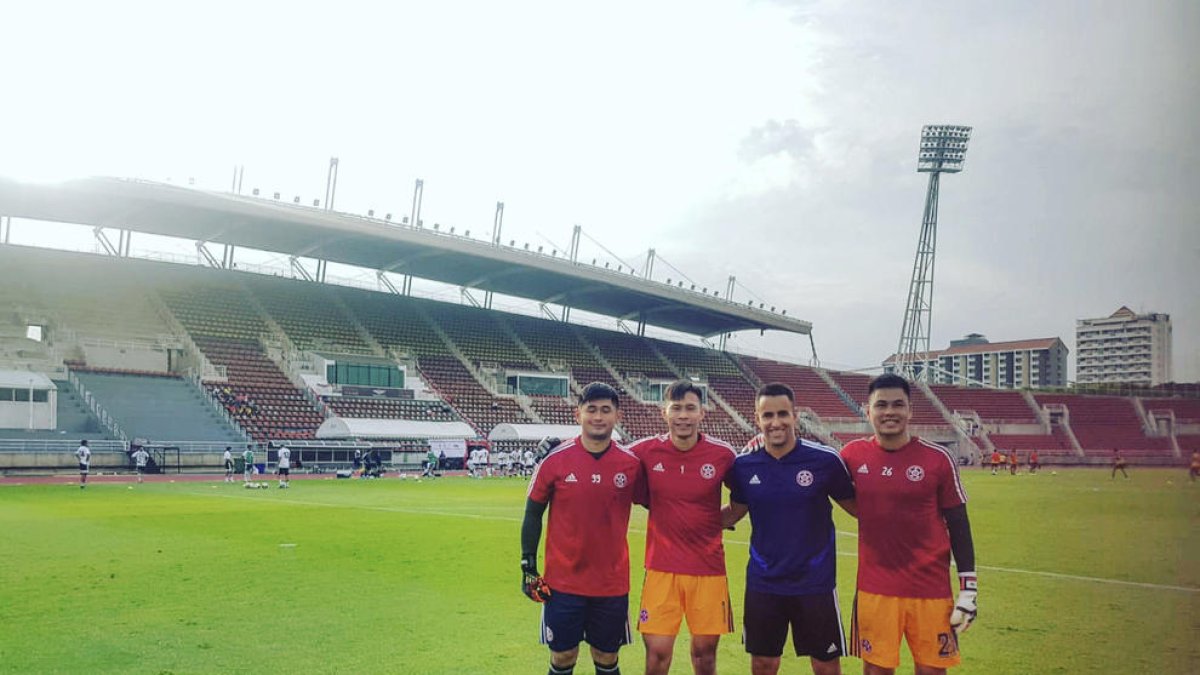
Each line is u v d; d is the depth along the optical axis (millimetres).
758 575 6211
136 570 12070
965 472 59531
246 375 48312
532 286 64562
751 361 81375
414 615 9188
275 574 11797
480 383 58812
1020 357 91938
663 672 6395
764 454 6266
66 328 45250
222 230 49906
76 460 37094
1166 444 62906
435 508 23156
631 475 6348
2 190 40969
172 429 41594
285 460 32156
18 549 14164
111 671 7078
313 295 59812
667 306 69438
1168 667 7242
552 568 6449
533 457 47750
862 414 75625
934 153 78375
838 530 19734
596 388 6379
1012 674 7117
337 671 7113
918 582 5871
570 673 6504
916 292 81375
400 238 49906
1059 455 67250
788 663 7660
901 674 7281
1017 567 13109
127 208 45062
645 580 6543
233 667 7203
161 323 49344
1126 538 17125
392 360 53812
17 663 7293
